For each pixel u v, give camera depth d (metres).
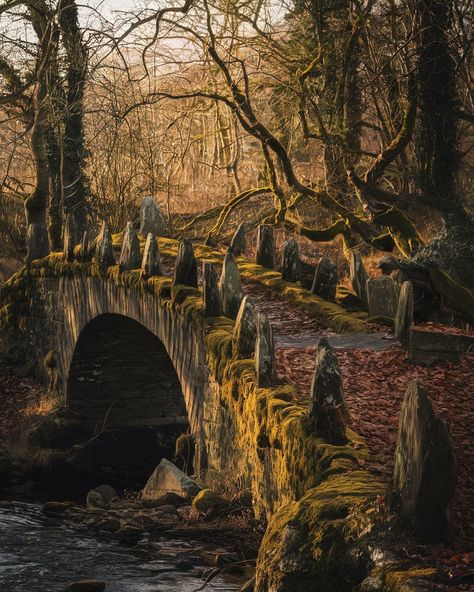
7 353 25.98
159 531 12.27
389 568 6.07
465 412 9.70
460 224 18.42
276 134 24.45
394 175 23.34
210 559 10.70
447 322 14.48
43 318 24.33
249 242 25.70
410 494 6.48
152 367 22.38
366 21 19.55
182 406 22.72
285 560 6.80
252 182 31.11
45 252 25.58
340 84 19.95
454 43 19.50
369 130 25.73
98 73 20.11
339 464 7.92
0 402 23.97
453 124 20.50
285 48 21.58
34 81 22.09
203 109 24.23
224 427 12.35
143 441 21.77
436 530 6.43
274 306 15.44
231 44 20.70
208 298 13.12
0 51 22.91
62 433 21.50
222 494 12.40
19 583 10.20
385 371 11.15
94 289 19.95
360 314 14.32
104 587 9.95
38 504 15.61
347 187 22.53
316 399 8.59
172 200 29.86
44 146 25.98
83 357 22.03
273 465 9.95
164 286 15.11
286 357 11.72
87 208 26.56
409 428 6.53
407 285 12.15
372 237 20.50
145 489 15.12
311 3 19.89
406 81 19.91
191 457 15.65
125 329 21.33
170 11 19.12
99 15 19.14
